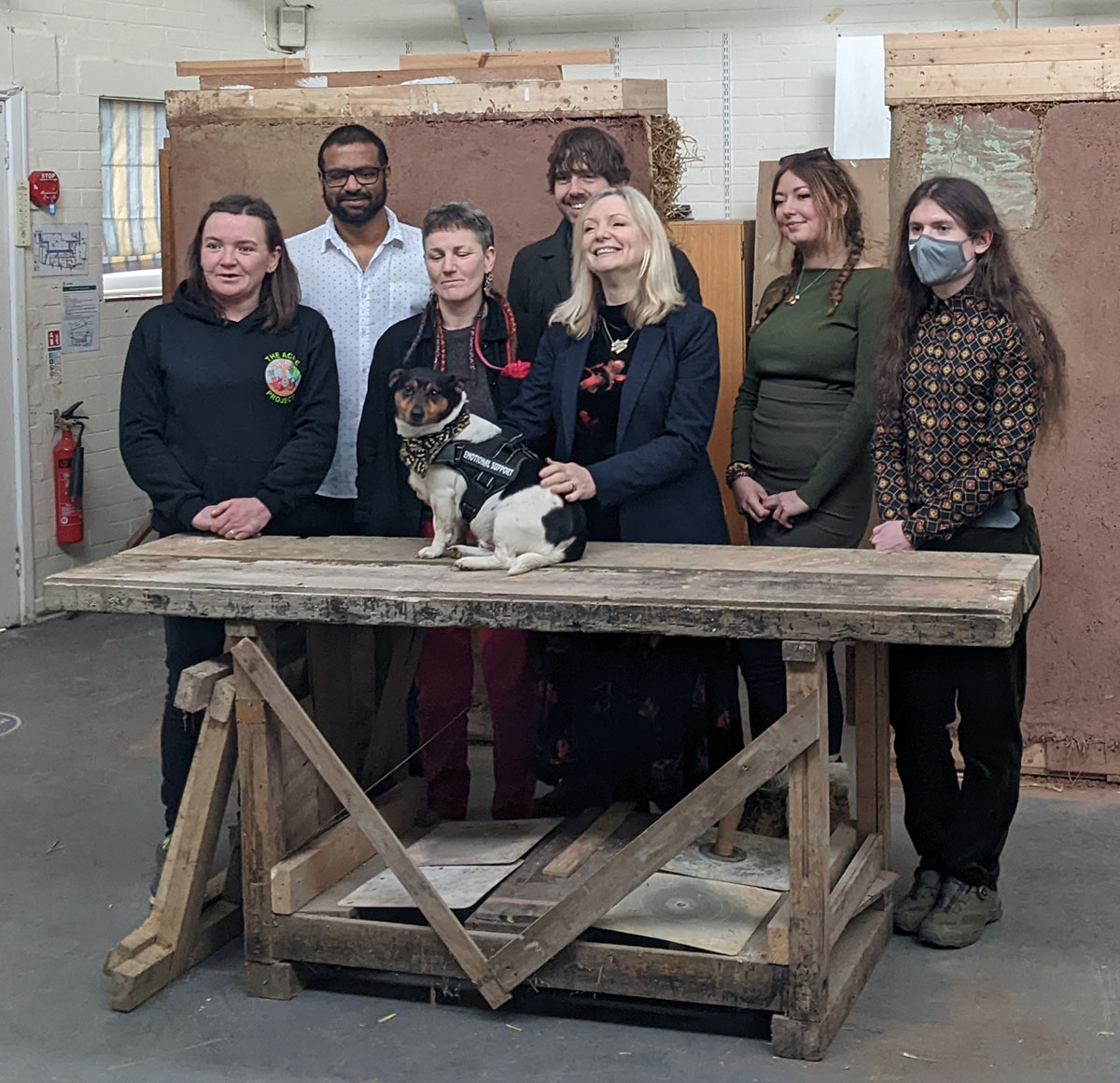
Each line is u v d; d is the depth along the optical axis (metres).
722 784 2.67
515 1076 2.68
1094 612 4.07
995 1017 2.86
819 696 2.62
